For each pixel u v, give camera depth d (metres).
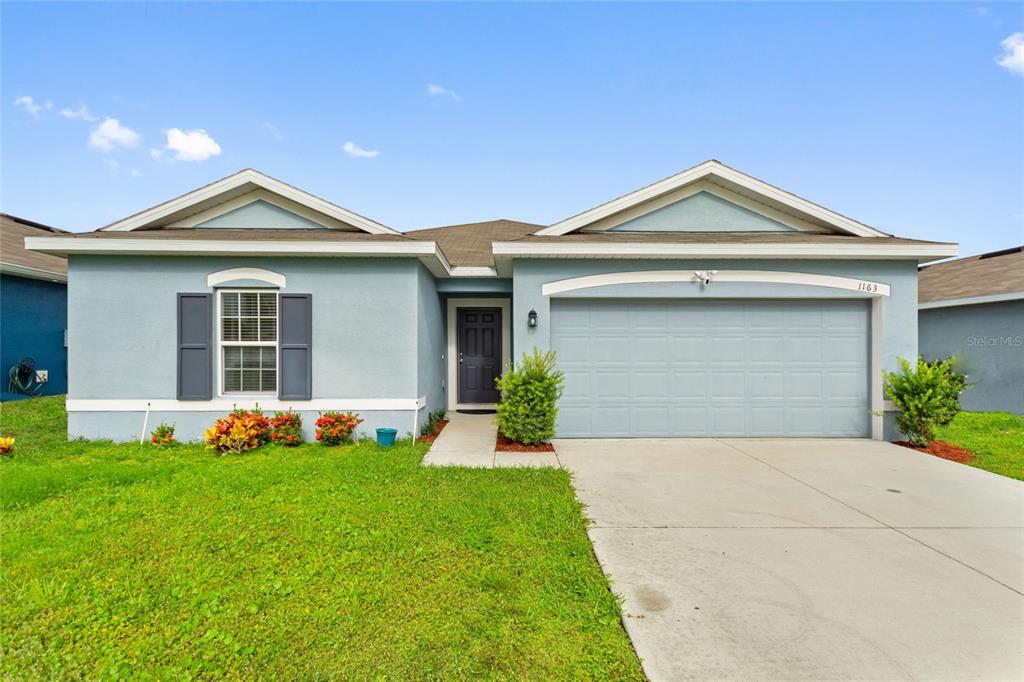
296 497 5.23
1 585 3.39
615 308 8.69
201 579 3.48
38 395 12.11
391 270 8.38
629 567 3.77
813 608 3.20
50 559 3.75
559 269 8.45
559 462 6.96
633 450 7.73
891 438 8.35
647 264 8.45
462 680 2.50
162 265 8.12
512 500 5.16
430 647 2.75
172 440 7.82
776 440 8.47
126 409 8.08
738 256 8.23
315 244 7.91
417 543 4.10
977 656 2.71
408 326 8.37
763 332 8.68
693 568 3.76
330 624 2.97
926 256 8.12
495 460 7.05
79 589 3.34
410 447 7.68
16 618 2.99
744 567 3.78
